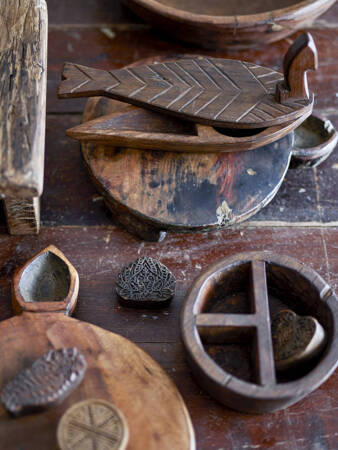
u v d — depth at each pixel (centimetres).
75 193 106
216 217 97
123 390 81
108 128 97
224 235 103
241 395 79
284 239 103
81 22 124
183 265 100
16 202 94
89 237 102
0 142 85
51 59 120
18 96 89
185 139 95
